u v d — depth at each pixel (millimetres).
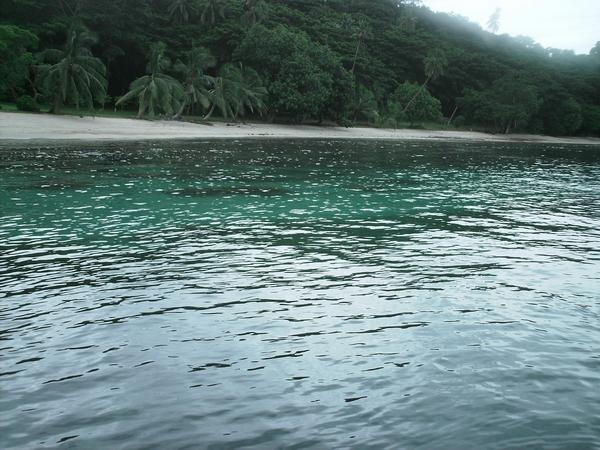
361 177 30344
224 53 78375
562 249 14695
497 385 6879
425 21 147375
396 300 10023
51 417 5855
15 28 50938
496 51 132125
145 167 29297
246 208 19094
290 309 9375
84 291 9906
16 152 32562
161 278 10836
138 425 5742
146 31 73875
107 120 54625
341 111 80938
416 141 77938
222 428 5730
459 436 5723
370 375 7051
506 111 103250
